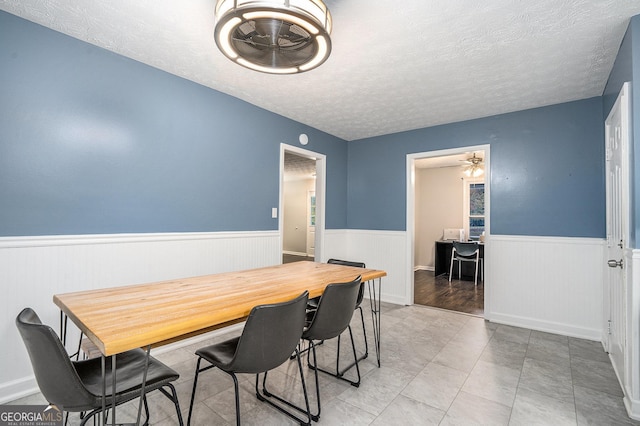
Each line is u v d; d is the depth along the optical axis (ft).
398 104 11.35
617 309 7.88
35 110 6.89
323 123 13.75
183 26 6.97
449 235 23.08
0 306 6.48
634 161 6.22
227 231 10.77
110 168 8.02
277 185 12.60
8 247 6.55
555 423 5.90
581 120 10.63
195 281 6.78
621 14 6.27
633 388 6.10
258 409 6.24
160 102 9.01
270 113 12.33
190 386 7.11
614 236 8.40
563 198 10.85
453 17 6.45
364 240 15.96
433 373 7.79
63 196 7.28
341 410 6.22
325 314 6.04
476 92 10.21
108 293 5.60
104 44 7.73
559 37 7.10
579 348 9.43
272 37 5.34
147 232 8.73
